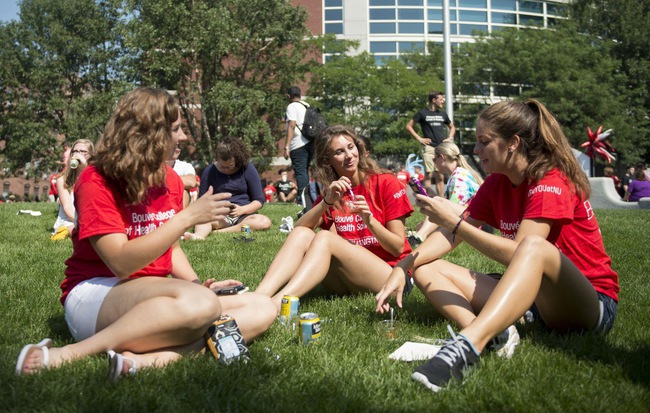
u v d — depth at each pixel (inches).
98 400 79.7
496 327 95.2
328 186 157.6
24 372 88.0
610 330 122.3
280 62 1358.3
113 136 98.7
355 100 1374.3
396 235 151.1
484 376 92.8
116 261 95.8
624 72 1486.2
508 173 115.7
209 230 289.7
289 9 1311.5
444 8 750.5
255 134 1227.9
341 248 145.3
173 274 121.2
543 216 108.0
